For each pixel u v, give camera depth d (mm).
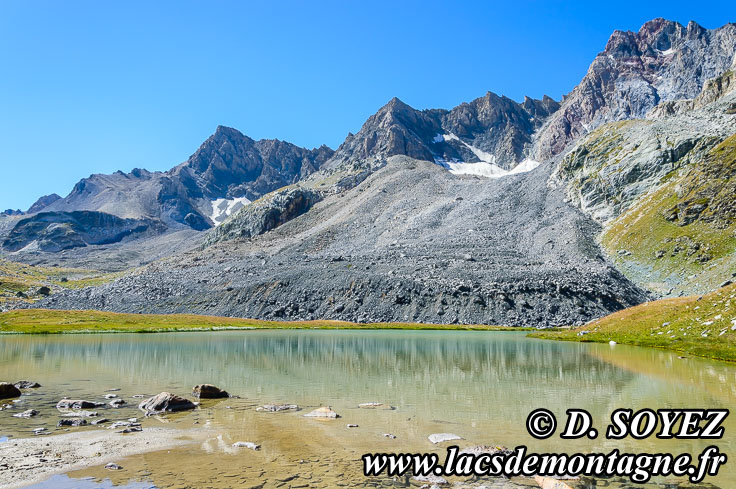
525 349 67750
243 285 163250
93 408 29391
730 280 114812
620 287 135000
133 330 113562
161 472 17625
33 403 30766
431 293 137875
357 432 23344
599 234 187250
